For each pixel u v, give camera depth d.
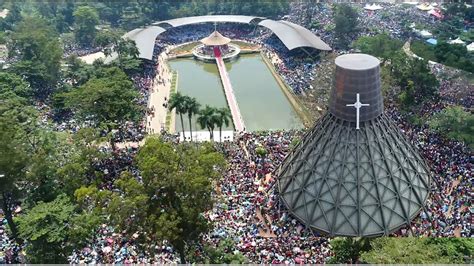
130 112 127.25
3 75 145.38
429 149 109.62
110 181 104.19
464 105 129.75
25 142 103.25
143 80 169.88
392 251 69.25
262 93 166.38
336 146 87.44
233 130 137.62
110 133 114.38
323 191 87.50
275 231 88.12
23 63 157.25
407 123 122.25
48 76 158.00
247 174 105.94
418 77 131.12
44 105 146.62
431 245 70.88
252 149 117.19
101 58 176.62
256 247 81.69
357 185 85.12
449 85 138.12
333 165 87.25
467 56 163.50
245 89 170.38
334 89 87.25
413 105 127.88
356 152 85.81
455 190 95.56
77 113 130.38
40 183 92.25
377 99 85.94
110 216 73.69
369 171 85.94
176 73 184.50
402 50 151.00
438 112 122.44
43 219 75.19
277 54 194.62
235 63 196.50
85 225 75.81
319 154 89.12
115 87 124.75
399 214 85.88
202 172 75.00
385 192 85.94
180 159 79.81
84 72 158.12
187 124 141.50
